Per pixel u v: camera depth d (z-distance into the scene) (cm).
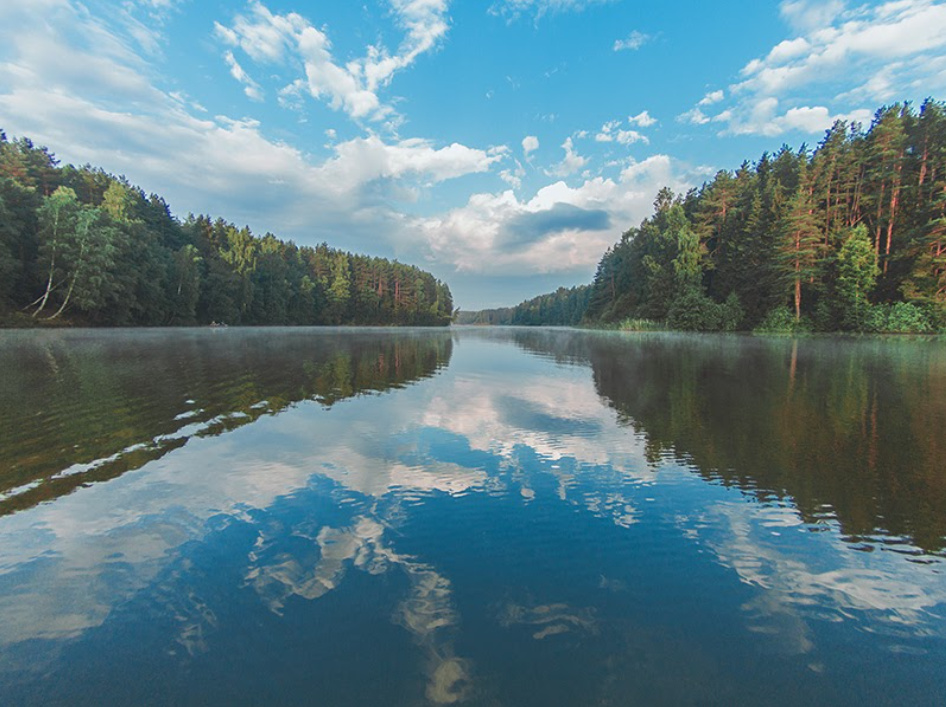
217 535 457
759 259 5697
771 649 310
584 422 951
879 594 376
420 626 327
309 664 291
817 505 546
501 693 268
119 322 5488
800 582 392
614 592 373
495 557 423
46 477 609
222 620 332
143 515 500
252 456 703
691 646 312
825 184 5416
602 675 284
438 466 672
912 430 878
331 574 391
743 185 6912
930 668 295
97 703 261
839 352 2553
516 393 1302
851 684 281
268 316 9019
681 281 6253
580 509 530
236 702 263
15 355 2047
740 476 639
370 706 257
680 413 1039
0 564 403
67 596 358
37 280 4716
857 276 4597
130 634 317
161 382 1373
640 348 3066
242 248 8394
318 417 971
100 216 5112
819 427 907
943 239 4078
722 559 427
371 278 13262
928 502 553
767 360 2155
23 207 4766
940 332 4150
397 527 480
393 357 2447
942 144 4662
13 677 280
